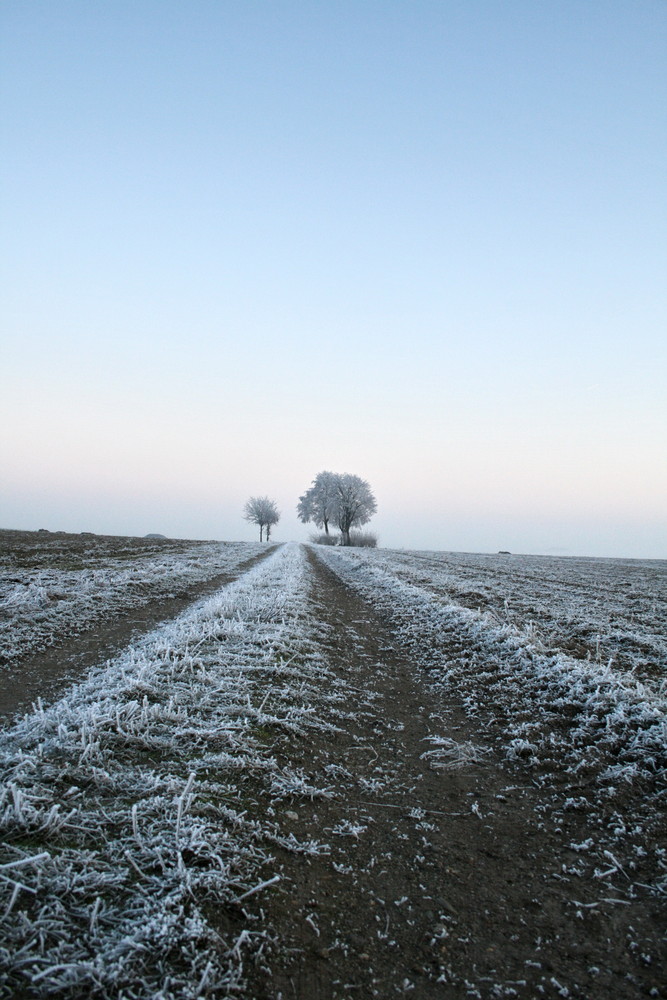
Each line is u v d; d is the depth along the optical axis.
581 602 17.09
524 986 3.02
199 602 14.57
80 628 10.58
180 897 3.31
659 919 3.59
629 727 6.24
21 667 8.02
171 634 9.73
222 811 4.33
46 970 2.71
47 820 3.86
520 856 4.27
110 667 7.95
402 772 5.67
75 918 3.15
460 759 6.02
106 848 3.74
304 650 9.87
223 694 6.95
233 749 5.50
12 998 2.60
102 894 3.35
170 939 3.01
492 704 7.60
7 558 21.50
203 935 3.08
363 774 5.55
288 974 2.96
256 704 6.87
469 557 47.03
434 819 4.77
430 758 6.03
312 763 5.63
